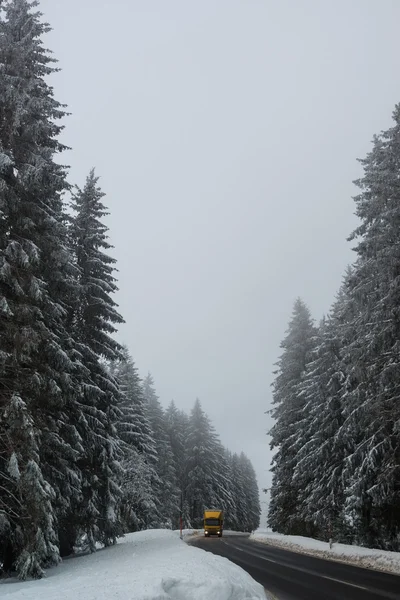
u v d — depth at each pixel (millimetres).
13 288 13602
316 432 28703
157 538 29375
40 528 12695
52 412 16234
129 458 38250
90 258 21812
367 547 22062
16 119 14008
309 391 32312
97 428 20062
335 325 29578
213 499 60562
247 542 35562
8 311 12867
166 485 51812
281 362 39156
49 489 13039
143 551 18812
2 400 13242
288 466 34938
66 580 11305
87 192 22797
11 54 14938
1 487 12773
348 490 20188
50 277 15648
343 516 25875
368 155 21109
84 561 16266
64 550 19312
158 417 55094
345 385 24156
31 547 12430
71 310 20859
